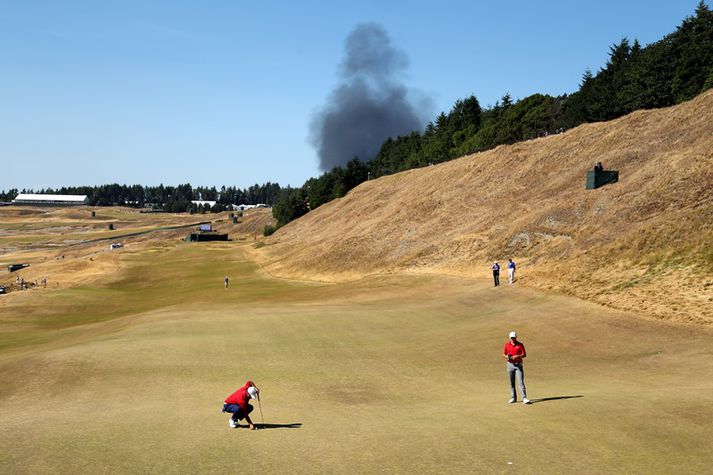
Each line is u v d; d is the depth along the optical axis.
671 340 24.52
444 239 67.88
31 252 159.50
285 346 28.33
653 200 45.09
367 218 97.94
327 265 78.44
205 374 22.75
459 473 10.77
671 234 37.00
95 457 12.35
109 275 91.12
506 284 43.38
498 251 55.38
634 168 57.84
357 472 11.05
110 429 14.73
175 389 20.38
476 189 81.19
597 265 39.03
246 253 120.62
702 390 16.47
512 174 79.38
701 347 22.92
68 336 39.62
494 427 13.88
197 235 172.88
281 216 170.50
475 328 31.47
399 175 126.19
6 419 16.64
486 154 94.31
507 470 10.84
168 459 12.12
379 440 13.19
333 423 15.13
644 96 82.94
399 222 82.81
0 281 94.12
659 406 14.82
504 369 22.69
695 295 29.08
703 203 39.66
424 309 39.25
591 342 25.89
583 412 14.73
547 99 110.75
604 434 12.79
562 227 52.41
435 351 26.58
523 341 27.42
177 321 37.50
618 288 33.78
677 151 53.19
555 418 14.34
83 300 66.06
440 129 165.62
